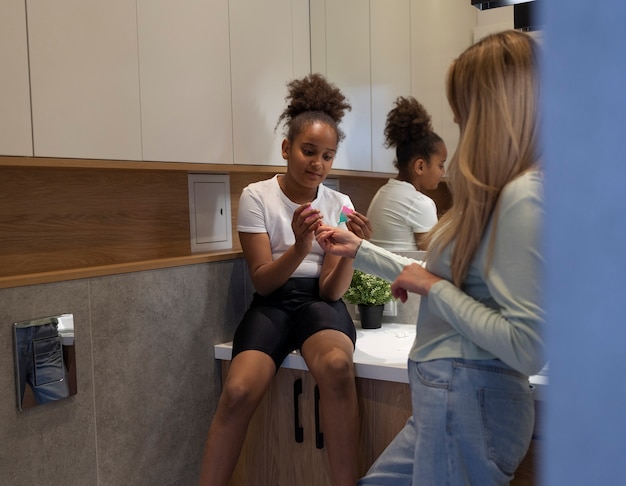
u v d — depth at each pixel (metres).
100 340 1.47
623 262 0.15
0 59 1.23
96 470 1.47
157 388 1.63
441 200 1.79
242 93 1.82
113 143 1.46
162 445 1.65
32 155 1.30
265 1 1.89
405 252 1.86
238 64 1.80
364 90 1.93
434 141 1.79
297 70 2.03
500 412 0.98
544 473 0.17
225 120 1.77
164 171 1.83
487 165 0.95
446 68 1.75
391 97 1.86
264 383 1.53
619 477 0.16
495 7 1.67
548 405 0.17
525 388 1.00
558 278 0.16
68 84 1.36
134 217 1.76
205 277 1.77
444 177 1.78
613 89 0.15
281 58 1.96
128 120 1.49
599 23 0.15
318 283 1.73
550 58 0.16
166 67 1.59
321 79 1.83
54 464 1.38
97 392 1.47
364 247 1.25
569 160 0.16
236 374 1.51
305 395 1.64
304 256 1.57
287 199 1.73
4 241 1.46
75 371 1.41
